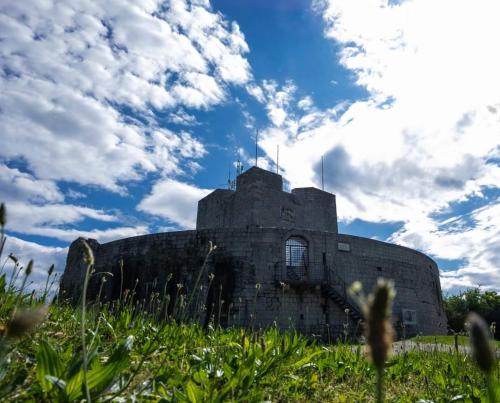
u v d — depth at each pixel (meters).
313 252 27.64
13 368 3.29
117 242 31.06
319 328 25.78
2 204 2.11
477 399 4.57
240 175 39.97
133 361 4.63
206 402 3.19
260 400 3.61
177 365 4.55
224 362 4.83
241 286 26.27
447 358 8.32
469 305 49.25
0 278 5.66
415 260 32.50
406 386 5.89
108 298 29.14
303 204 41.09
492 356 1.19
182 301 6.36
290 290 26.25
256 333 5.88
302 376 5.27
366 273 28.77
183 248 28.14
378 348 1.00
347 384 5.59
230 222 39.78
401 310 29.34
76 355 3.42
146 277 28.41
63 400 2.71
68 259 35.84
